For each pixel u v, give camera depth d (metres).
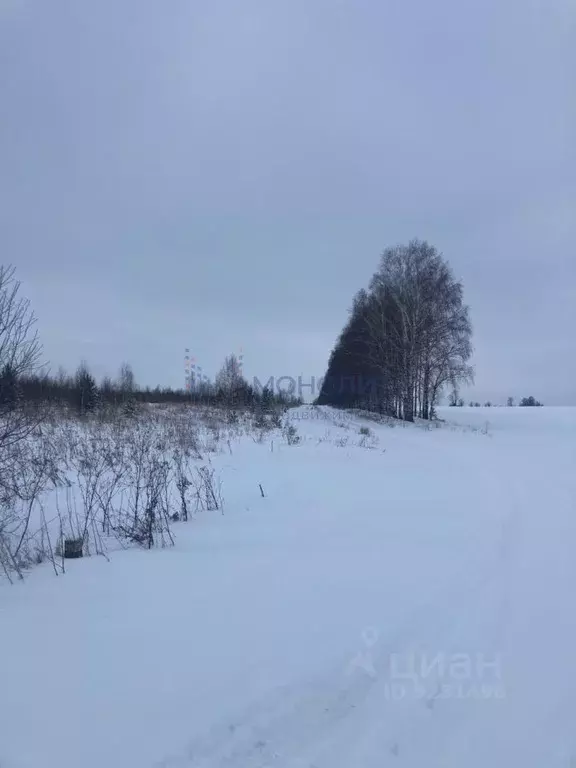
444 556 6.70
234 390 28.41
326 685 3.76
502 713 3.58
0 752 2.97
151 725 3.23
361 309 38.66
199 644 4.24
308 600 5.18
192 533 7.85
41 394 10.59
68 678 3.72
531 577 6.02
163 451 13.11
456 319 35.12
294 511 9.32
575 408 49.03
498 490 11.83
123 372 37.53
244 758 3.04
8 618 4.73
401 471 14.62
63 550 6.65
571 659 4.26
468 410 47.09
